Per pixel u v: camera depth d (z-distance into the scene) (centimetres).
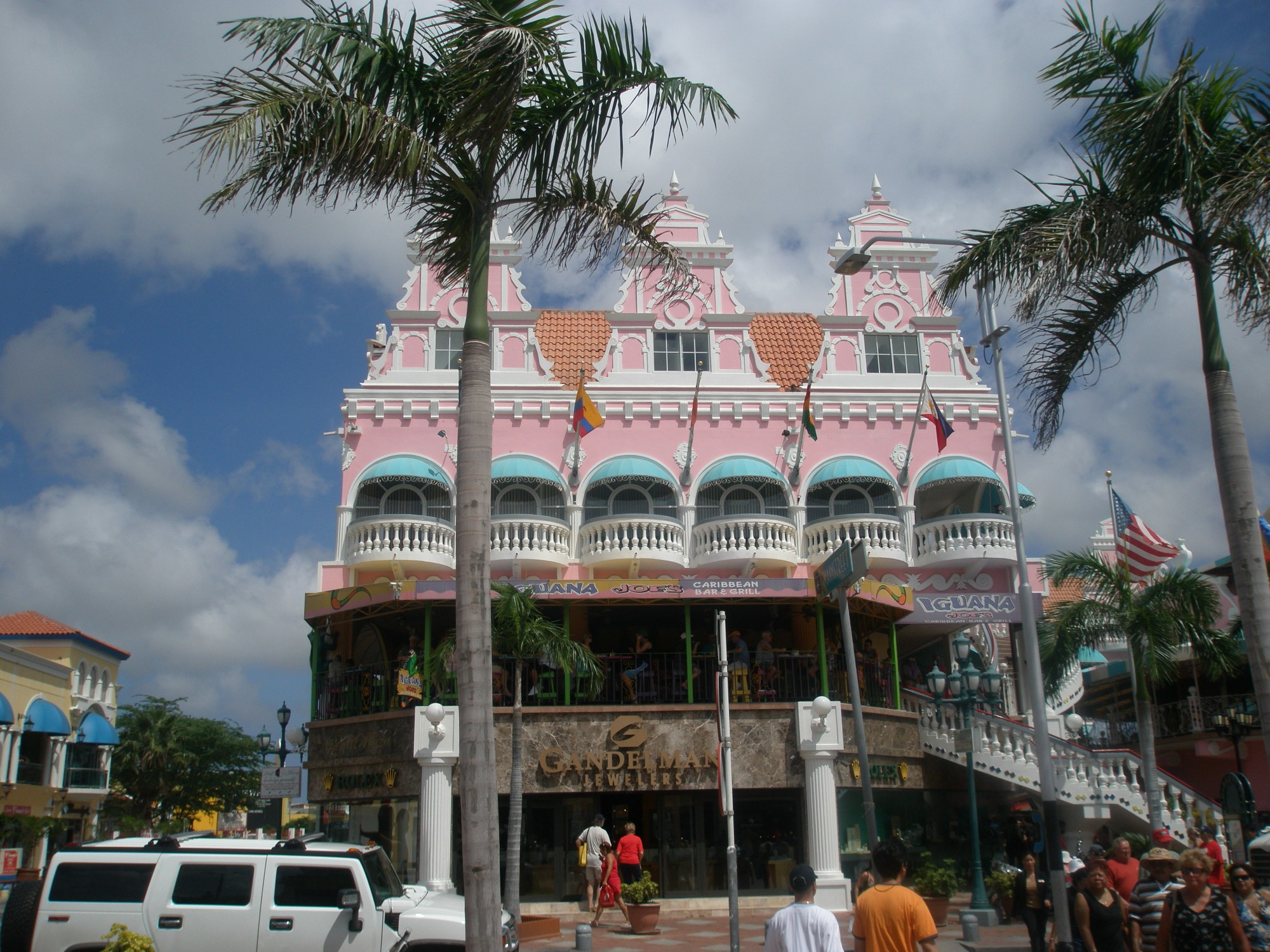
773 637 2791
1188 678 3303
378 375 2967
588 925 1884
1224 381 1286
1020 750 2555
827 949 790
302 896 1191
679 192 3198
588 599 2416
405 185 1142
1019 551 1673
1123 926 1034
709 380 3041
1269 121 1289
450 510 2838
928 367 3130
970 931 1819
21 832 3422
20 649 4166
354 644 2781
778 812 2408
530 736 2322
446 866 2222
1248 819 1841
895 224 3231
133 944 1077
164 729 5797
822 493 2947
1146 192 1331
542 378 2986
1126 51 1344
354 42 1102
